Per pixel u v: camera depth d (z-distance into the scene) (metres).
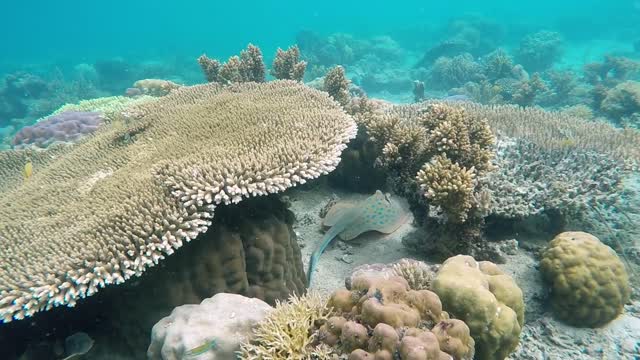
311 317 3.10
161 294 3.82
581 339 4.02
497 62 22.20
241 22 86.31
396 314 2.85
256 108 6.01
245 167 4.11
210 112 6.21
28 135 9.97
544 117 8.83
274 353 2.83
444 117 5.66
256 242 4.21
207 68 9.52
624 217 5.63
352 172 6.98
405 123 6.93
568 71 21.08
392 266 4.38
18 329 3.72
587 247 4.26
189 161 4.39
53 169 5.93
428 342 2.64
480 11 70.06
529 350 3.94
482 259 4.83
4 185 6.73
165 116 6.50
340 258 5.31
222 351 3.02
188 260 3.89
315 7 97.00
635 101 13.34
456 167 4.46
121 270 3.42
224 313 3.25
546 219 5.38
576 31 44.03
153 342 3.27
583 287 4.06
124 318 3.86
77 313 3.85
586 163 5.90
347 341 2.79
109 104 12.23
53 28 93.56
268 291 4.24
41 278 3.31
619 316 4.21
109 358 3.83
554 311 4.30
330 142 4.81
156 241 3.52
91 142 6.68
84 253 3.44
